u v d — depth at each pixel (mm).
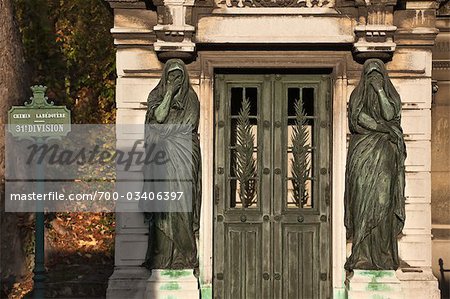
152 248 15195
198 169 15289
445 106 18250
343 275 15406
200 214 15445
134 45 15602
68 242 20297
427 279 15469
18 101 19516
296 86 15680
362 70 15312
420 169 15586
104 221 20938
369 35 15086
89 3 21750
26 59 20828
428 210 15570
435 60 18234
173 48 15172
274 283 15625
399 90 15586
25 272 19203
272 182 15641
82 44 21703
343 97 15461
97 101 21812
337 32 15305
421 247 15531
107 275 18328
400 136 15062
